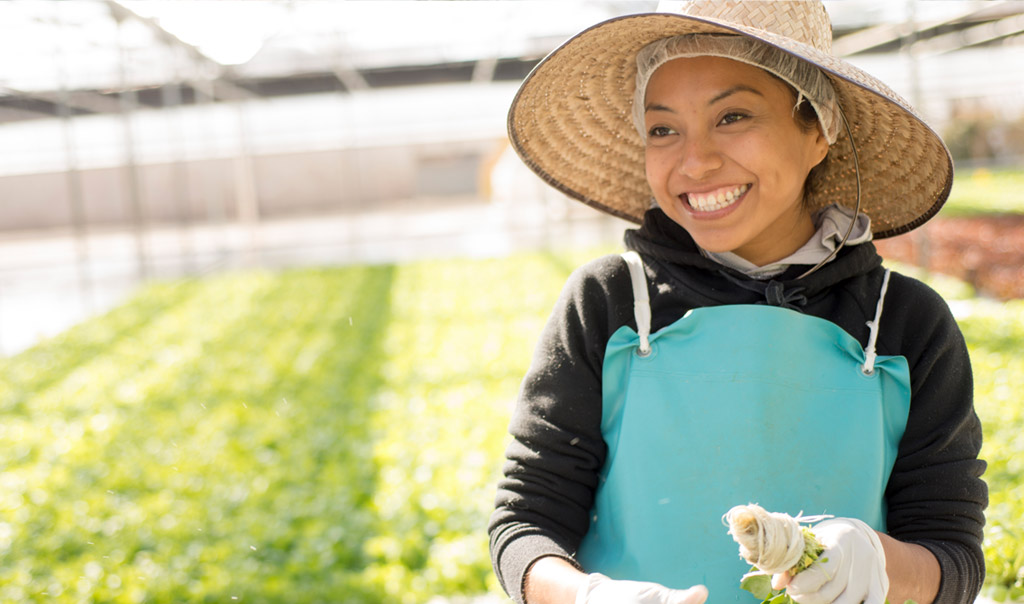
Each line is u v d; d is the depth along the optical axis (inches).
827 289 63.0
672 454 58.1
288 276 732.7
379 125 1161.4
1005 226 619.8
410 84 792.3
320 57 725.3
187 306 609.9
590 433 61.9
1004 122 1302.9
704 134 59.2
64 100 563.5
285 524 215.8
